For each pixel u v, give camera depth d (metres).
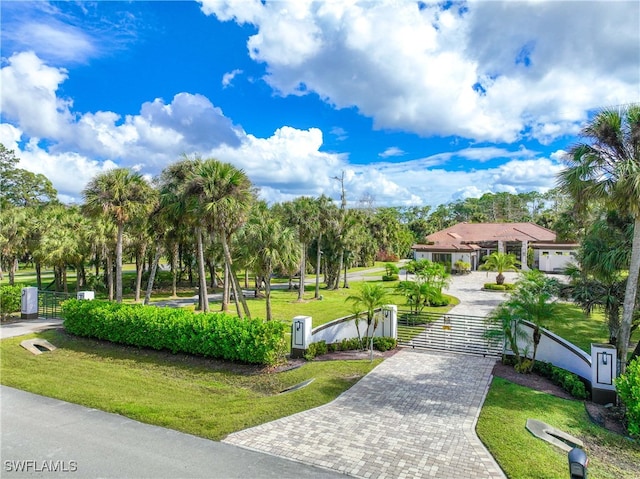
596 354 11.78
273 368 14.20
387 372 13.34
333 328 17.14
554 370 13.23
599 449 8.92
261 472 7.10
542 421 9.68
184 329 15.48
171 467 7.24
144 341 16.22
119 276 21.02
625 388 9.87
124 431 8.76
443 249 48.91
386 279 43.88
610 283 15.05
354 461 7.53
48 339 17.61
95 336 17.70
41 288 38.34
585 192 12.47
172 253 35.81
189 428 8.90
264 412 9.86
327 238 41.16
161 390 12.09
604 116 12.30
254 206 25.02
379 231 69.69
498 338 15.45
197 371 14.10
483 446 8.17
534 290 14.71
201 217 19.31
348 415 9.74
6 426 9.00
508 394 11.40
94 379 12.77
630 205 11.38
